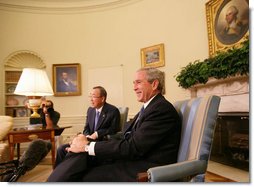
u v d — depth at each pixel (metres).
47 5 5.49
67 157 1.49
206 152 1.17
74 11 5.55
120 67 5.28
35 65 5.43
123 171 1.35
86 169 1.42
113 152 1.38
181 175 1.07
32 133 2.75
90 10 5.53
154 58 4.84
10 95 5.26
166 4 4.73
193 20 4.29
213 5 3.79
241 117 3.01
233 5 3.41
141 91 1.62
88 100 5.42
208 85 3.57
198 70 3.45
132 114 5.06
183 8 4.46
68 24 5.54
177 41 4.54
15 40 5.34
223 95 3.29
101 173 1.37
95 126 2.78
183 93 4.37
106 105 2.80
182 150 1.34
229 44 3.46
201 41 4.14
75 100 5.43
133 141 1.38
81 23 5.54
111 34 5.41
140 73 1.65
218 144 3.43
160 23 4.81
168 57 4.66
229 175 2.82
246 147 2.96
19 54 5.35
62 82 5.41
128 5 5.28
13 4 5.32
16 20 5.37
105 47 5.43
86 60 5.48
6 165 1.84
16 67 5.32
